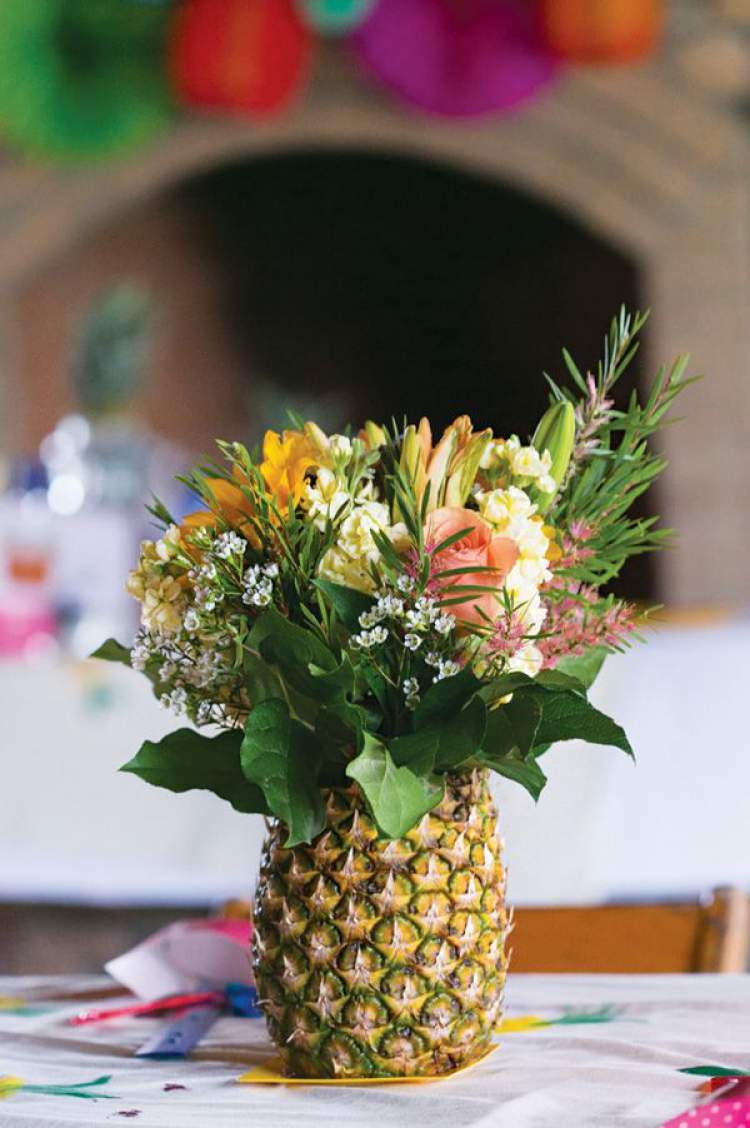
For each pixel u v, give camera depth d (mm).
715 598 5777
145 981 1189
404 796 844
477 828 900
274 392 7164
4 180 5816
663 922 1399
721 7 5594
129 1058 1031
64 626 2891
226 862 2441
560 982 1224
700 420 5762
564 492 954
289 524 886
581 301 6836
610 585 6105
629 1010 1105
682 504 5781
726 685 2387
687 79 5676
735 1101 784
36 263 5914
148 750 918
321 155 7109
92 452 3068
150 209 7059
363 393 7336
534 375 7098
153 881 2459
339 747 877
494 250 7148
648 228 5754
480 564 861
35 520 2910
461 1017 894
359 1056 891
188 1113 851
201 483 917
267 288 7230
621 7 4980
